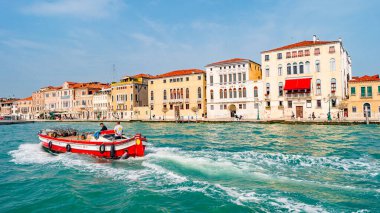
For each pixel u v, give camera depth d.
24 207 9.03
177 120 57.28
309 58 50.75
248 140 24.41
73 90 93.94
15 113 116.00
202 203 8.46
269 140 24.06
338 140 23.08
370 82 45.38
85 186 10.88
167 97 69.06
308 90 50.72
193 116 64.75
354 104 46.56
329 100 48.38
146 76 82.31
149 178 11.35
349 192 9.22
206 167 12.82
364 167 12.80
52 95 100.38
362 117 44.47
